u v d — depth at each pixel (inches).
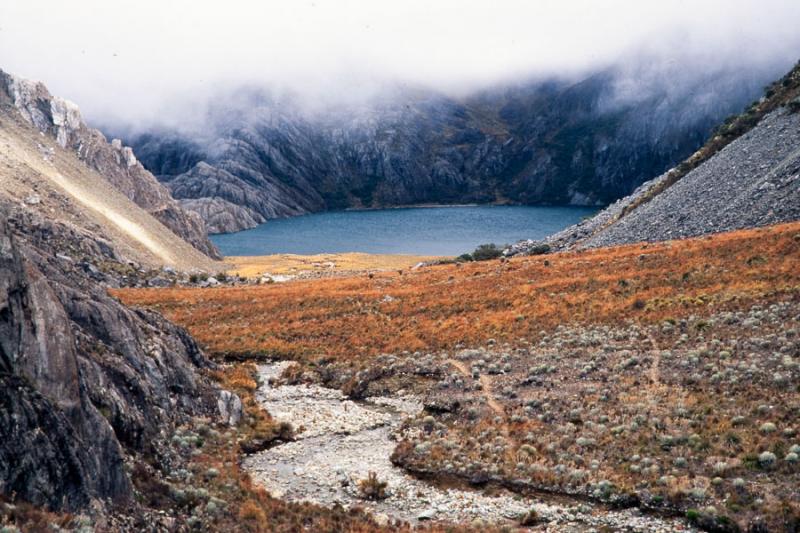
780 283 2076.8
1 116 7785.4
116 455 949.2
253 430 1561.3
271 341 2482.8
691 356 1665.8
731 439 1251.2
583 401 1567.4
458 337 2293.3
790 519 1007.6
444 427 1567.4
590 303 2405.3
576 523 1083.9
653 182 5846.5
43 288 967.0
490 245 5743.1
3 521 707.4
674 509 1103.0
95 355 1232.2
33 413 827.4
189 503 1028.5
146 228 7775.6
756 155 3855.8
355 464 1387.8
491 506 1165.7
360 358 2230.6
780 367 1486.2
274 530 1021.8
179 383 1530.5
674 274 2498.8
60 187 6446.9
